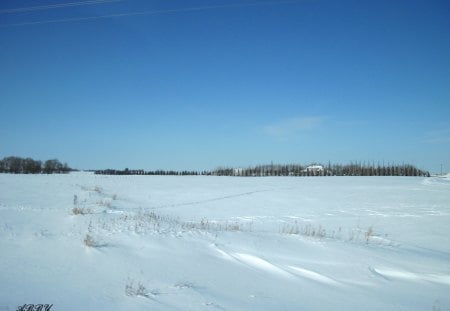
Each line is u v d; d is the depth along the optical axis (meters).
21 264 8.12
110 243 10.05
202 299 6.53
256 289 7.36
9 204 25.19
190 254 9.57
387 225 23.22
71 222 13.62
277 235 13.18
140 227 12.57
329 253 10.91
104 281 7.29
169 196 40.88
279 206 33.41
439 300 7.42
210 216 26.50
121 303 6.13
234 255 9.85
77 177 77.31
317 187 54.91
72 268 8.02
